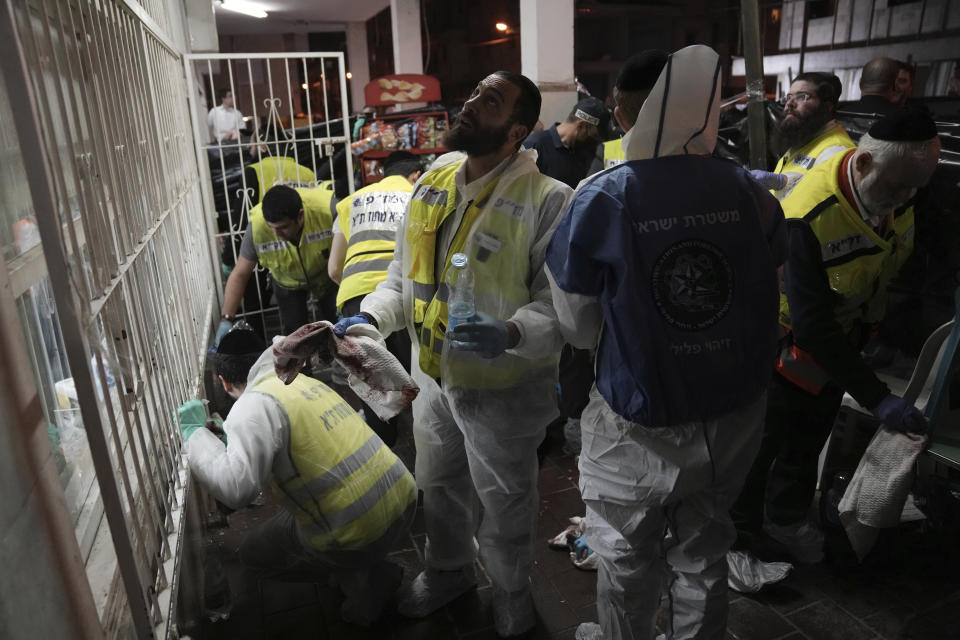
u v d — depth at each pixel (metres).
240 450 1.92
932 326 3.07
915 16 9.15
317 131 5.99
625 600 1.81
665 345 1.54
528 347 1.79
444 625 2.34
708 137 1.57
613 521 1.73
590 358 3.30
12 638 0.76
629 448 1.66
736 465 1.70
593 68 15.63
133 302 1.76
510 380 1.98
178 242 2.74
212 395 3.13
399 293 2.23
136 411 1.57
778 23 11.96
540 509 2.99
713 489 1.73
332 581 2.44
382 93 6.74
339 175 6.00
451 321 1.72
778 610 2.36
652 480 1.64
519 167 1.94
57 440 1.47
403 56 9.51
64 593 0.92
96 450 1.18
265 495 3.12
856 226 2.08
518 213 1.90
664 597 2.41
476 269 1.91
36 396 0.92
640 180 1.53
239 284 3.84
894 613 2.33
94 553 1.45
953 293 2.98
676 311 1.54
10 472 0.81
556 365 2.11
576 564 2.58
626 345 1.54
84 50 1.61
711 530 1.76
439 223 1.98
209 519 2.50
